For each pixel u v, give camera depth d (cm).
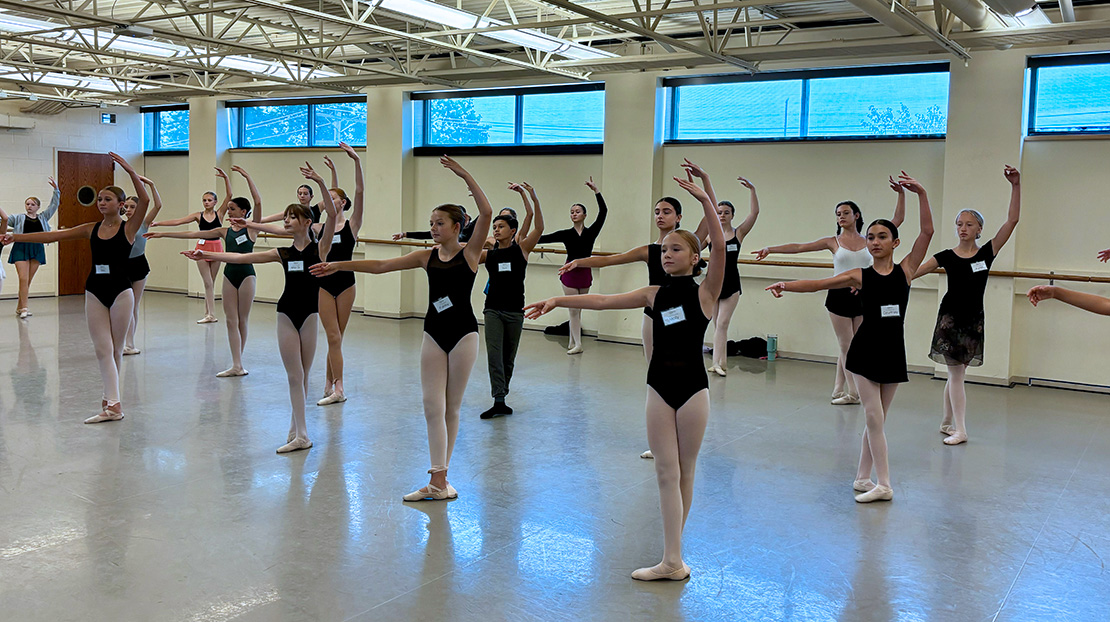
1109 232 774
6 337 931
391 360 859
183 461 500
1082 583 355
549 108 1091
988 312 809
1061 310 797
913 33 730
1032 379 812
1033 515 439
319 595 329
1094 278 749
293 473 482
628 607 325
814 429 614
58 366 776
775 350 920
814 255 919
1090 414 691
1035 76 805
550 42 877
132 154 1450
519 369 832
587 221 1072
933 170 860
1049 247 800
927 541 400
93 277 576
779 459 535
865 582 352
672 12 688
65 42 951
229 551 370
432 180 1181
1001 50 791
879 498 457
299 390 524
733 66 895
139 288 607
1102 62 774
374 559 365
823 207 919
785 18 861
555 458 527
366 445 544
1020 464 535
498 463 513
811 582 351
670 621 314
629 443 566
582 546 385
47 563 353
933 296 853
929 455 553
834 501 456
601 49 1019
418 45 1064
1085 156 780
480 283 1138
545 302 353
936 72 856
